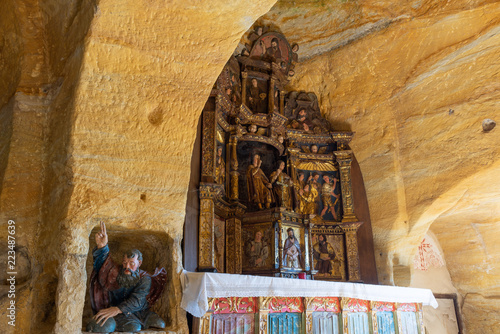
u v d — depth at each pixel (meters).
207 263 6.05
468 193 8.20
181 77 4.68
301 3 8.82
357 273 8.48
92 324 3.91
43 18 4.50
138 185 4.43
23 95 4.46
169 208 4.62
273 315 5.19
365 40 8.99
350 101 9.46
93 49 4.15
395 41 8.71
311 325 5.44
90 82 4.18
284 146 9.06
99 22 4.08
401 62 8.73
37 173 4.36
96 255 4.16
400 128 8.80
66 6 4.28
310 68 9.64
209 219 6.30
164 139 4.62
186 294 4.46
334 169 9.36
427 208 8.24
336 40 9.24
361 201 9.05
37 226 4.24
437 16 8.09
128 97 4.41
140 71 4.46
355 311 5.96
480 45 7.66
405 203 8.62
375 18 8.73
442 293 10.11
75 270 3.87
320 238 8.75
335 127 9.66
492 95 7.55
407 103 8.70
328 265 8.54
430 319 10.08
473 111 7.76
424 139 8.42
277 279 5.09
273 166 9.06
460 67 7.94
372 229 8.83
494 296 9.40
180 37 4.50
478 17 7.62
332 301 5.77
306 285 5.39
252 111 8.73
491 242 9.40
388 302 6.46
